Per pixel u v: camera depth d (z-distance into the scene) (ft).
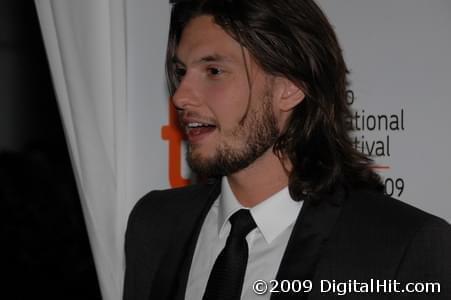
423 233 4.39
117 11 5.80
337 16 6.12
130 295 5.30
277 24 4.66
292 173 4.79
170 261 5.04
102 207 5.74
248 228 4.84
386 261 4.35
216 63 4.60
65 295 9.86
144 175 6.08
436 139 6.07
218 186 5.31
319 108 4.89
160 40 6.11
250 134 4.63
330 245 4.50
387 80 6.11
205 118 4.63
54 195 10.09
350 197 4.77
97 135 5.71
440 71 6.07
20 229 9.82
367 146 6.07
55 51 5.72
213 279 4.71
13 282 9.70
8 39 20.03
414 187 6.09
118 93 5.79
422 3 6.08
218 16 4.59
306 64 4.79
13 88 20.17
